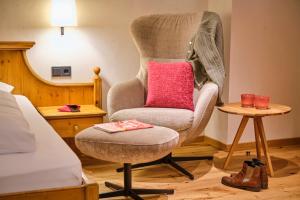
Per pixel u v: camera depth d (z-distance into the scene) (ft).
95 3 10.85
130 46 11.38
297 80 11.91
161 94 9.43
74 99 10.81
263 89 11.50
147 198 7.67
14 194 4.31
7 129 4.83
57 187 4.55
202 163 9.98
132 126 7.27
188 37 10.02
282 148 11.64
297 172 9.36
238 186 8.20
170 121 8.45
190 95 9.43
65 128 9.34
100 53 11.11
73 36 10.77
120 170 9.27
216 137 11.75
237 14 10.85
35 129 6.14
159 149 6.66
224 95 11.28
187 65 9.59
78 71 10.95
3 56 9.98
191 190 8.13
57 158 4.75
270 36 11.34
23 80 10.25
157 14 10.66
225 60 11.16
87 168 9.55
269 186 8.39
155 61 10.31
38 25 10.41
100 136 6.81
